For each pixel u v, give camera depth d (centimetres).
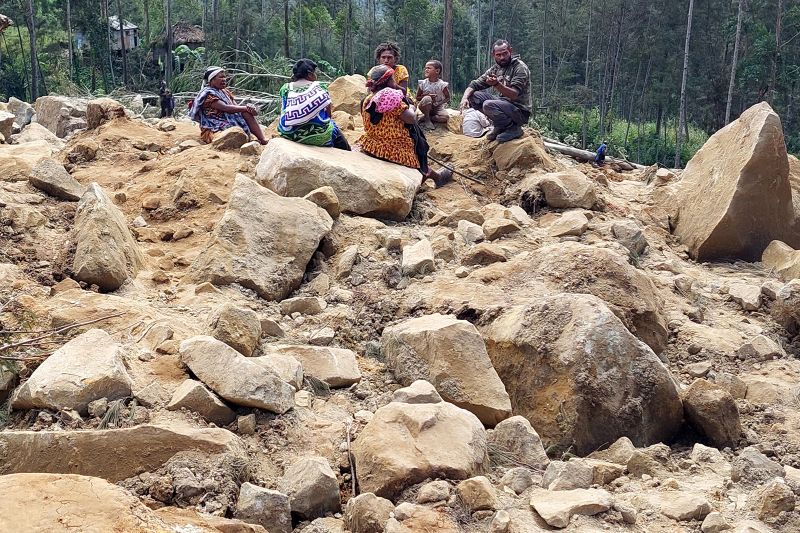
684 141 3722
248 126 962
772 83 3256
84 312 518
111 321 513
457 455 403
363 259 682
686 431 522
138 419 414
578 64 4634
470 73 4572
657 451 474
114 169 884
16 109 1307
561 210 826
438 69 1009
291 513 383
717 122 3634
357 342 580
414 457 398
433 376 504
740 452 490
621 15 4156
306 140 812
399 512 366
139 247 666
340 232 713
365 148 835
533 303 540
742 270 799
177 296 601
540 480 429
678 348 625
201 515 352
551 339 512
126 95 1928
